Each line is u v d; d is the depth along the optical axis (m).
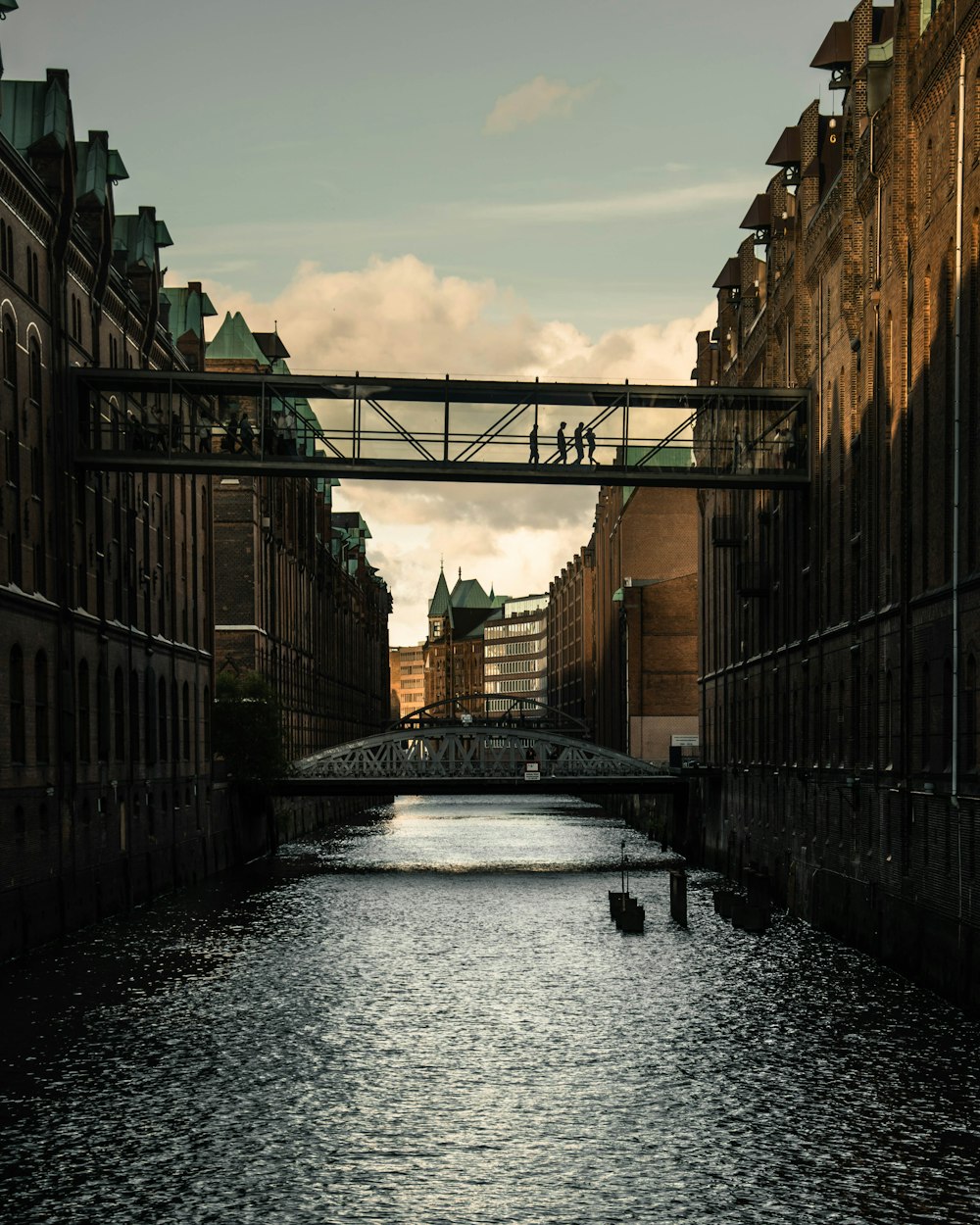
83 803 48.09
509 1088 28.12
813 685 52.75
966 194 35.34
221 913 52.59
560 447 53.28
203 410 52.28
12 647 41.41
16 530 42.38
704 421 79.31
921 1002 35.75
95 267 51.09
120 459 48.88
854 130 46.75
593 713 153.12
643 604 111.25
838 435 49.53
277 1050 31.09
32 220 44.41
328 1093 27.78
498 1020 33.97
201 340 73.62
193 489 67.06
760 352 64.12
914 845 38.88
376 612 181.62
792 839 55.50
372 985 38.31
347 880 65.56
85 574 49.22
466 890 61.25
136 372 49.09
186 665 64.56
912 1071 29.00
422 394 52.94
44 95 47.38
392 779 77.44
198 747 66.44
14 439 42.19
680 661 111.12
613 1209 21.62
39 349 45.00
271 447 72.38
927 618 38.31
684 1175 23.08
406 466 52.19
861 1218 21.23
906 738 39.75
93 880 49.06
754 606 65.94
